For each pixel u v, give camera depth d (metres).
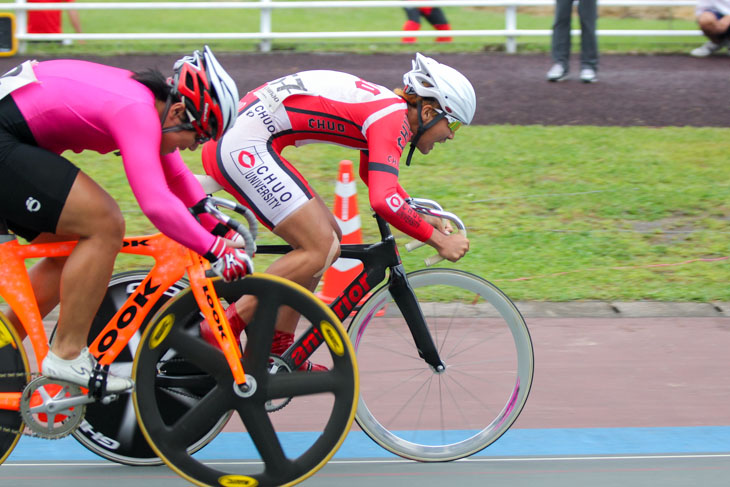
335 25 23.28
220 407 5.10
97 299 4.83
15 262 4.97
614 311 8.27
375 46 18.62
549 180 11.34
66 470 5.56
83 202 4.65
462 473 5.57
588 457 5.77
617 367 7.15
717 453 5.82
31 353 6.93
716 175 11.48
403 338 5.88
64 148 4.75
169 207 4.50
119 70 4.80
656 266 9.20
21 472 5.50
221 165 5.52
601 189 11.07
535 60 17.28
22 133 4.61
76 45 18.31
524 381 5.79
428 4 17.92
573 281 8.82
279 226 5.47
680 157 12.09
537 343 7.57
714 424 6.25
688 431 6.14
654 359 7.30
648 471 5.55
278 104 5.54
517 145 12.50
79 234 4.72
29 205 4.61
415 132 5.59
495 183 11.23
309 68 16.12
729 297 8.49
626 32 18.06
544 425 6.24
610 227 10.09
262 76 15.33
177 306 5.03
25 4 17.17
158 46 18.44
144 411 5.11
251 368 5.05
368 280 5.57
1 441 5.06
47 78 4.64
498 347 5.86
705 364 7.23
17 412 5.03
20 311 4.97
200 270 4.99
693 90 15.05
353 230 8.39
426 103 5.50
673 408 6.49
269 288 5.00
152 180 4.49
